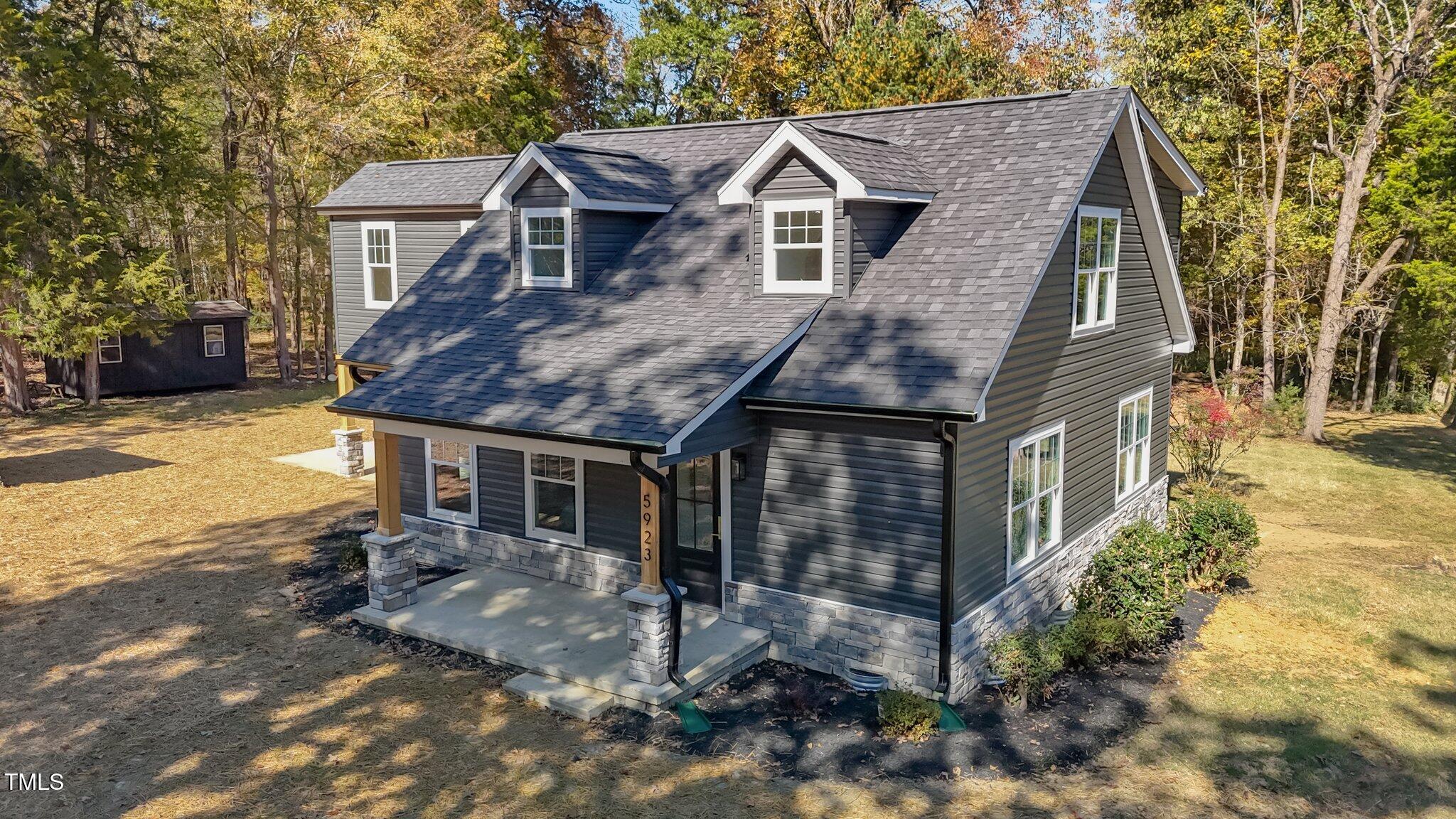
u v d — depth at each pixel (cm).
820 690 1118
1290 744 1037
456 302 1570
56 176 2762
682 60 4472
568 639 1205
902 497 1075
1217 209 3231
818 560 1151
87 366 3042
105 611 1332
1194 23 3192
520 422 1104
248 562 1552
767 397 1104
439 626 1250
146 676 1126
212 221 3472
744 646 1160
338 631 1270
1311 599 1518
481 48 3419
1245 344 3825
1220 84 3191
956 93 3055
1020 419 1193
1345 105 3052
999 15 3881
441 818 852
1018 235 1184
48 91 2598
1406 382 3697
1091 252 1383
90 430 2664
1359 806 919
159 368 3253
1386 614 1456
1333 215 3033
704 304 1325
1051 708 1101
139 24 3022
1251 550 1720
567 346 1302
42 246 2661
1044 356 1240
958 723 1041
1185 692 1164
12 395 2858
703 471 1260
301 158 3397
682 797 891
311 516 1834
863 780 925
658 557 1055
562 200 1467
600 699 1061
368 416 1250
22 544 1644
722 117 4272
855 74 3109
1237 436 2250
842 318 1193
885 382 1059
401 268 2194
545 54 4384
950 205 1288
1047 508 1335
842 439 1109
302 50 3250
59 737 979
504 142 3934
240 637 1245
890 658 1109
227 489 2042
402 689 1103
